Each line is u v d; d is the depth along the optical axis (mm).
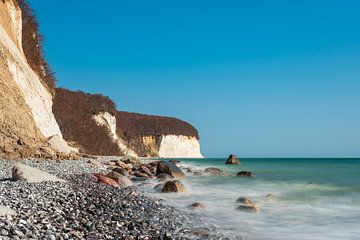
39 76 62625
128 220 12000
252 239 10938
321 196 19891
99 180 22719
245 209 15273
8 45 47938
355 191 22047
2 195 13672
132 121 148750
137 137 140750
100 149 99875
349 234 11609
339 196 19875
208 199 18688
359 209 15898
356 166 61938
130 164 46719
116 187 21531
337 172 42000
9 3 53875
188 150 152750
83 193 16922
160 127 148625
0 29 47656
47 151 36125
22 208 11695
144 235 10117
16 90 40469
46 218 10766
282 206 16703
